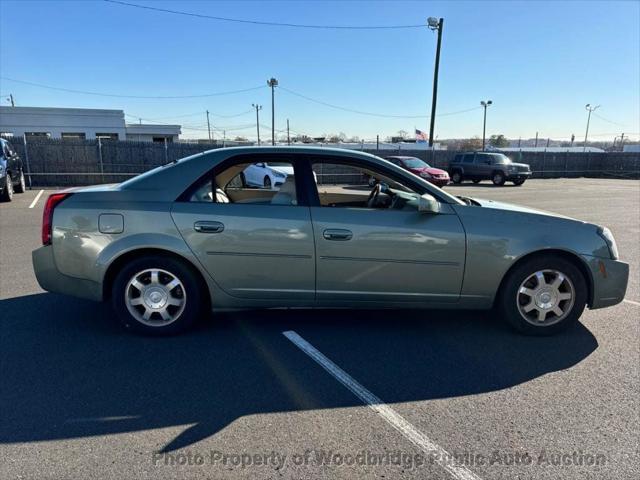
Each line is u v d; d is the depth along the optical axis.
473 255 3.83
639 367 3.51
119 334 3.97
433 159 27.56
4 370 3.31
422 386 3.19
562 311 4.02
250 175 4.27
